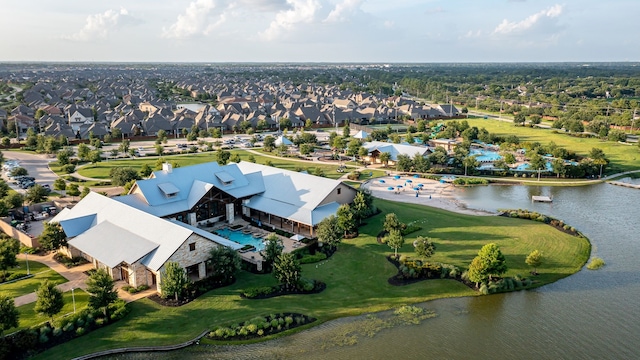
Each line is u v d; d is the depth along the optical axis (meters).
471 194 112.50
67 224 70.25
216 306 56.38
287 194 88.19
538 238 79.50
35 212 94.31
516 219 90.31
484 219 89.31
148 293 59.66
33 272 65.56
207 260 63.97
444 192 113.94
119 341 49.62
